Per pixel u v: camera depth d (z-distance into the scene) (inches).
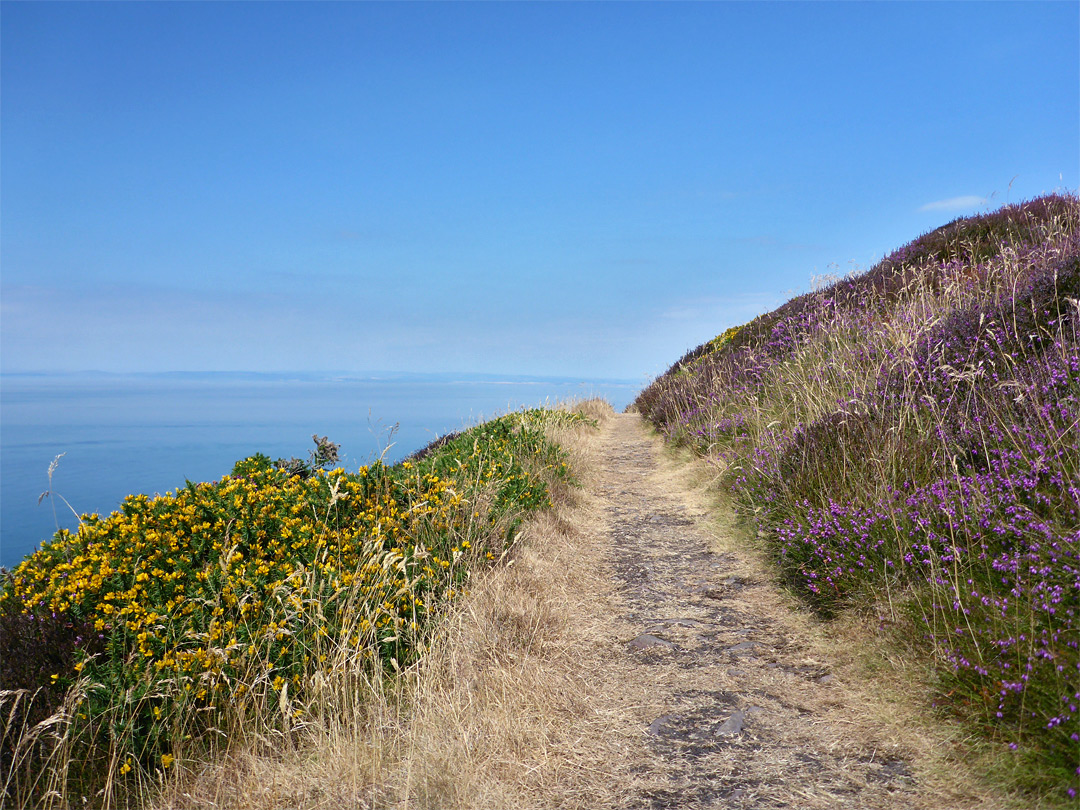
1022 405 176.9
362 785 110.9
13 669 127.8
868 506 181.9
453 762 113.2
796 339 407.8
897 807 96.9
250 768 117.1
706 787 107.7
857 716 123.9
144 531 180.5
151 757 121.3
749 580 213.9
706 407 442.6
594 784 110.4
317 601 150.8
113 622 139.9
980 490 156.6
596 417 720.3
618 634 179.0
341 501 214.5
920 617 138.8
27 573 166.4
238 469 288.0
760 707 133.2
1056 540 130.0
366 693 140.4
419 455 445.1
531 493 291.6
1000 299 244.2
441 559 205.0
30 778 111.7
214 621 142.2
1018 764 98.0
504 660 156.1
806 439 237.1
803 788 104.7
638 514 318.0
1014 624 120.7
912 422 210.7
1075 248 276.8
